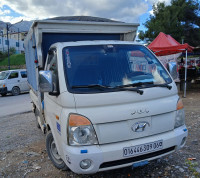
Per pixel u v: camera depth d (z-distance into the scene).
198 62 19.14
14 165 4.12
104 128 2.78
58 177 3.57
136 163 2.90
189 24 26.84
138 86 3.13
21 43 58.59
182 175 3.40
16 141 5.52
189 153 4.14
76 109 2.80
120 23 4.64
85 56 3.36
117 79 3.19
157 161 3.88
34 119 7.85
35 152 4.68
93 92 2.87
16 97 15.02
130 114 2.87
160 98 3.17
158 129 3.06
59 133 3.05
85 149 2.69
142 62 3.61
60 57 3.26
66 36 4.51
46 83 2.98
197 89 12.91
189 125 5.86
